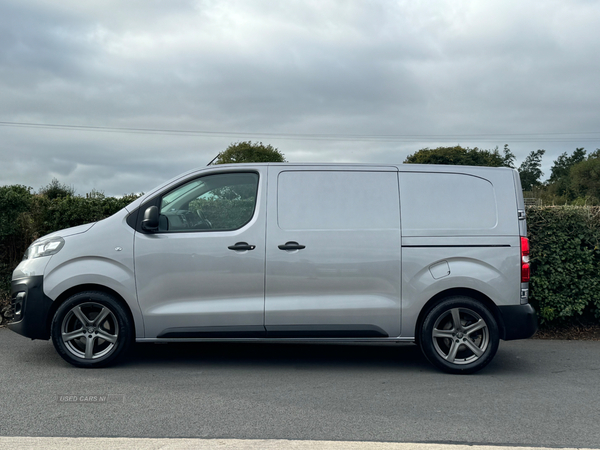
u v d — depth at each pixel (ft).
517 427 13.44
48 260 18.54
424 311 18.89
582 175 243.19
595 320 27.12
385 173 19.19
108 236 18.63
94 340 18.61
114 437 12.34
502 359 21.21
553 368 19.80
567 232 25.61
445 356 18.66
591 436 12.89
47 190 89.51
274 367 19.33
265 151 185.68
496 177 19.31
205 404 14.89
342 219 18.78
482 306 18.57
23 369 18.30
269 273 18.45
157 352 21.38
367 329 18.62
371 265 18.57
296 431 12.89
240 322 18.42
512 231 18.93
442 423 13.64
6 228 26.23
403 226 18.78
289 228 18.65
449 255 18.66
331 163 19.30
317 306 18.44
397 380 17.80
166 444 11.97
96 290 18.71
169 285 18.44
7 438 12.18
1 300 26.81
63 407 14.48
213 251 18.45
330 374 18.47
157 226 18.37
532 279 25.57
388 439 12.47
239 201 19.03
